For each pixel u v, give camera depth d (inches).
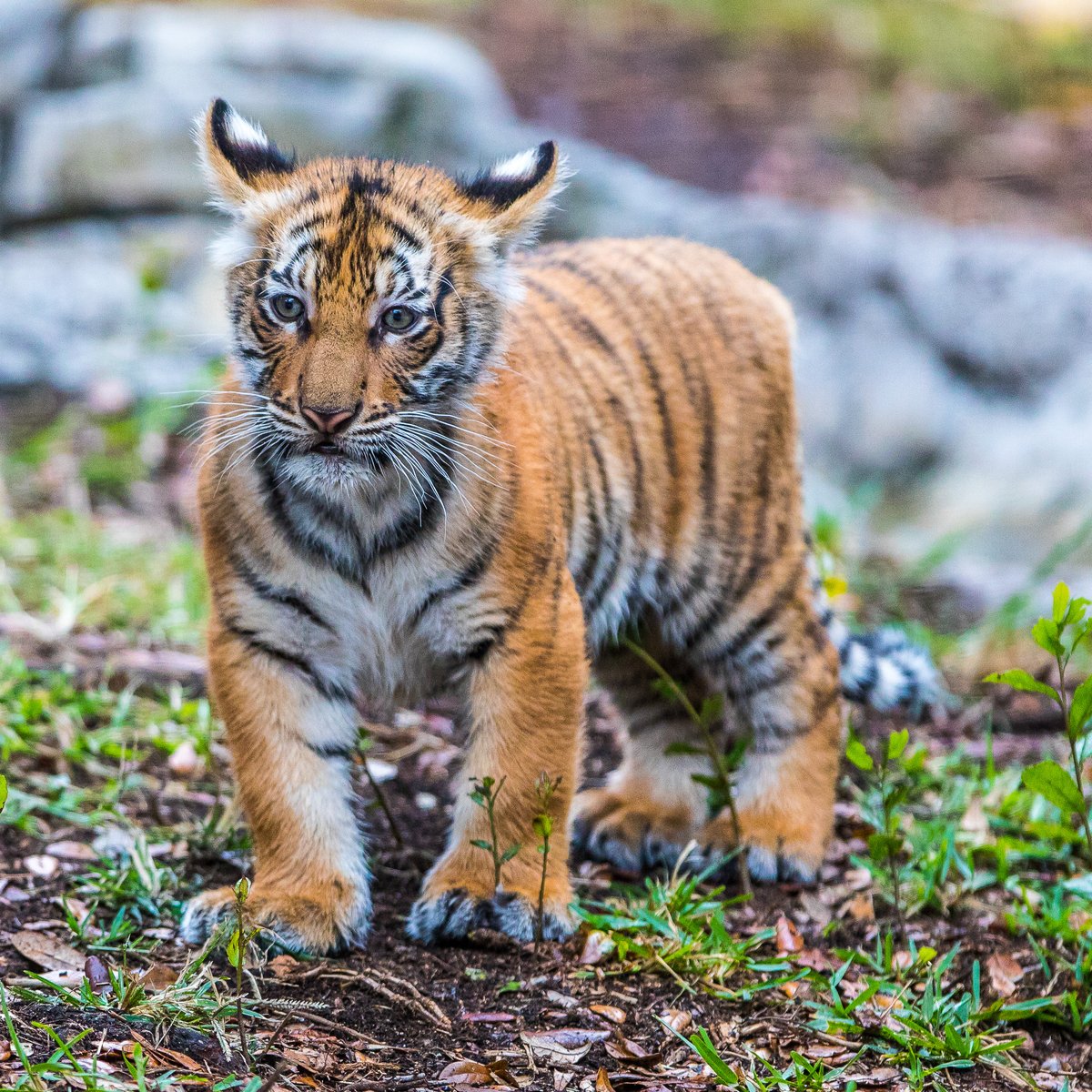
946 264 727.7
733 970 292.7
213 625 293.4
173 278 700.0
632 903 315.9
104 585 466.3
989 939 315.9
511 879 297.1
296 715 293.4
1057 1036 285.1
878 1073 262.4
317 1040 254.5
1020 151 958.4
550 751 295.3
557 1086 248.7
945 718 449.1
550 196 300.7
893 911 328.2
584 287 347.3
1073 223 845.8
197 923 286.7
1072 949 311.4
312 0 1059.3
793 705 356.8
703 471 349.1
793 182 894.4
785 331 376.5
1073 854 354.6
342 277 274.4
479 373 293.0
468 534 287.4
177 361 651.5
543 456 299.9
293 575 287.3
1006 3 1277.1
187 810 346.9
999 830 369.1
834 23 1174.3
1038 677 465.7
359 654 299.1
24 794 338.6
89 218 745.6
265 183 290.8
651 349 345.4
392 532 288.0
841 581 406.9
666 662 365.7
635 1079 252.4
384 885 322.7
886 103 1029.2
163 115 741.9
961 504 663.8
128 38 783.7
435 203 288.7
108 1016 251.9
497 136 800.3
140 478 577.9
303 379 273.4
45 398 629.0
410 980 279.9
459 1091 242.5
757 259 741.9
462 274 288.2
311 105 765.3
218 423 291.9
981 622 523.5
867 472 702.5
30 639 431.2
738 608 356.8
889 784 385.1
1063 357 706.8
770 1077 257.1
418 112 788.6
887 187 894.4
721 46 1122.7
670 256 369.7
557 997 277.6
